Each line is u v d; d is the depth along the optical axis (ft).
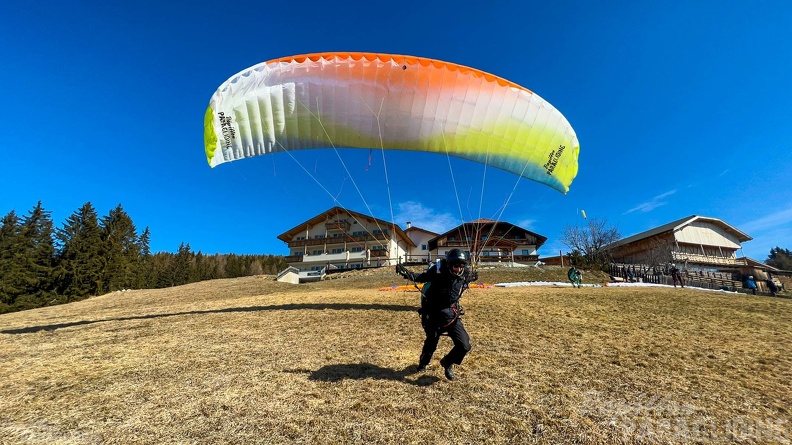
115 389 14.90
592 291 51.62
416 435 10.85
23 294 116.67
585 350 19.94
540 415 12.11
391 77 29.84
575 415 12.14
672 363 17.88
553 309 33.27
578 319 28.99
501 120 31.99
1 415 12.72
